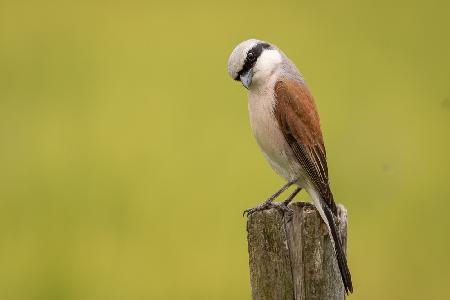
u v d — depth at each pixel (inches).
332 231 266.8
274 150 348.5
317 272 265.4
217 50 785.6
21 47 780.0
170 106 679.1
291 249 267.6
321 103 662.5
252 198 557.6
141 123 652.1
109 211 544.1
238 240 523.2
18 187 570.6
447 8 847.1
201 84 726.5
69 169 588.7
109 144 621.9
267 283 268.5
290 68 350.3
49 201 555.8
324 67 729.6
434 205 550.0
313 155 340.8
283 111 341.7
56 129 637.3
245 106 684.7
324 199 288.4
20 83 715.4
